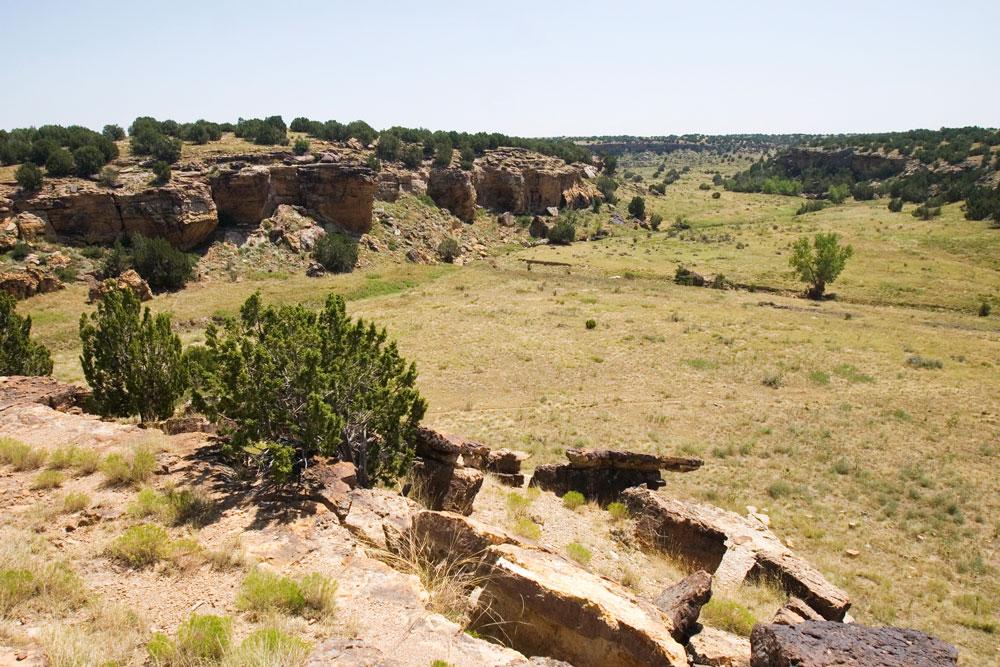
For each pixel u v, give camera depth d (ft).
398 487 43.96
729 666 24.34
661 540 44.04
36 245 188.85
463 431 98.63
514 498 48.34
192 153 251.19
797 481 85.20
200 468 32.60
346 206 271.90
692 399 122.01
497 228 352.08
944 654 18.19
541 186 382.63
